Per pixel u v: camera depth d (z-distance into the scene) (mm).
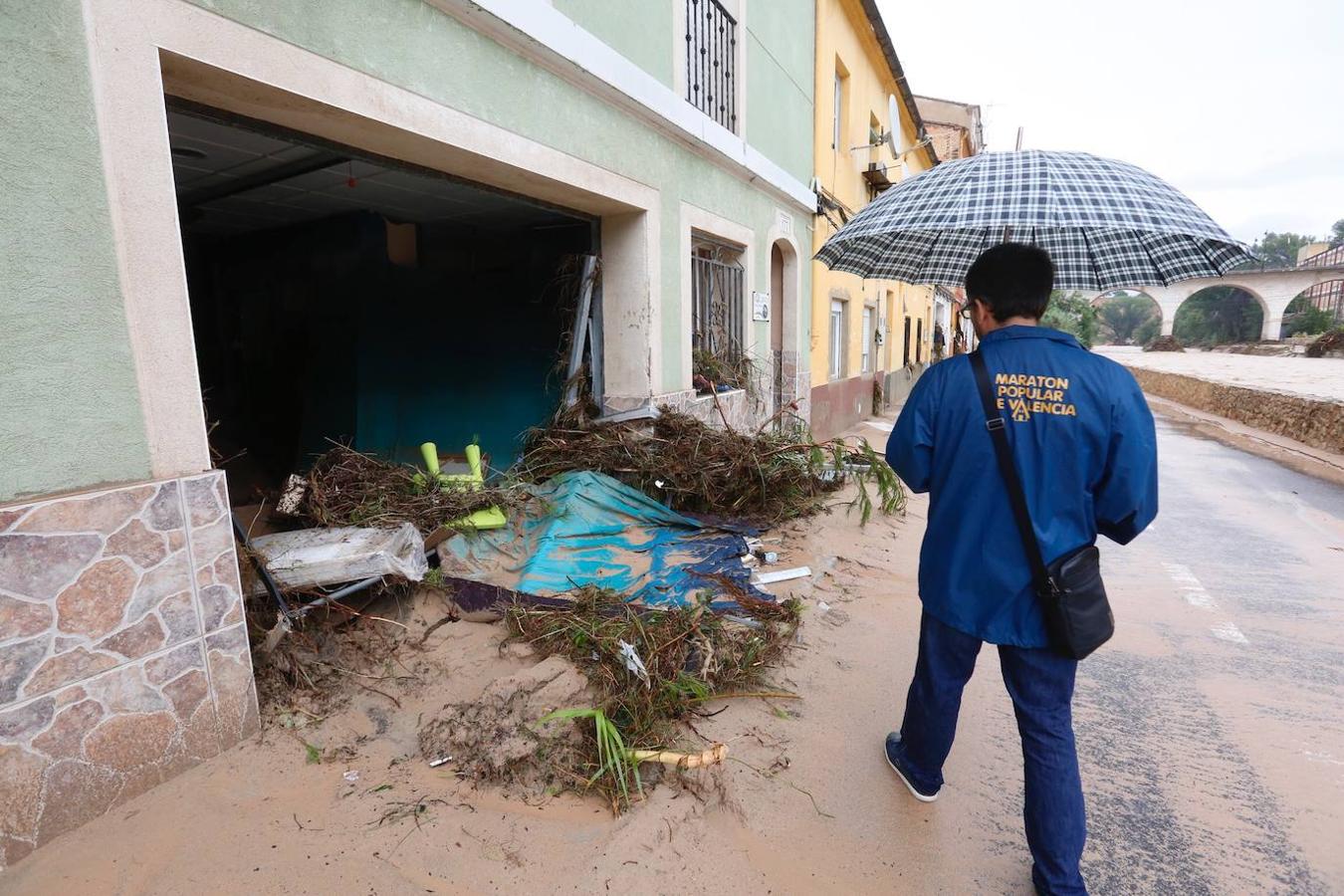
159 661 2223
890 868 2164
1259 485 8578
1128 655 3756
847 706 3047
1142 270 3338
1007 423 1974
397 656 3012
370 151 3604
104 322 2082
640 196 5367
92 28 2008
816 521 5633
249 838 2076
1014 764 2740
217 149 3998
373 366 5695
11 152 1863
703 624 3268
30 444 1947
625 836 2164
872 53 12484
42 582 1941
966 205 2518
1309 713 3174
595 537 4293
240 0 2441
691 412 6316
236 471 6102
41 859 1958
